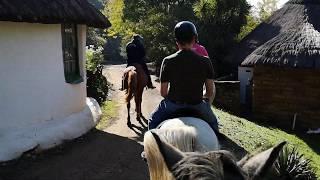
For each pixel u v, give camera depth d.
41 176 7.25
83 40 10.73
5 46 8.14
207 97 4.47
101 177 7.30
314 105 15.66
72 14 8.84
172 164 2.47
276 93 16.19
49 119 9.07
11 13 7.53
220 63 21.92
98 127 10.46
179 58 4.22
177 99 4.30
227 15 21.42
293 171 7.90
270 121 16.25
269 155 2.38
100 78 14.52
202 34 21.44
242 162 2.46
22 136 8.20
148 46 26.78
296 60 15.27
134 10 34.47
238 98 16.34
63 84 9.51
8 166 7.55
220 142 4.64
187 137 3.55
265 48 16.06
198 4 22.27
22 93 8.48
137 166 7.84
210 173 2.11
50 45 9.01
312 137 14.46
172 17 25.78
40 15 8.04
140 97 10.80
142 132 10.08
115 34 44.72
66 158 8.12
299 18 18.00
